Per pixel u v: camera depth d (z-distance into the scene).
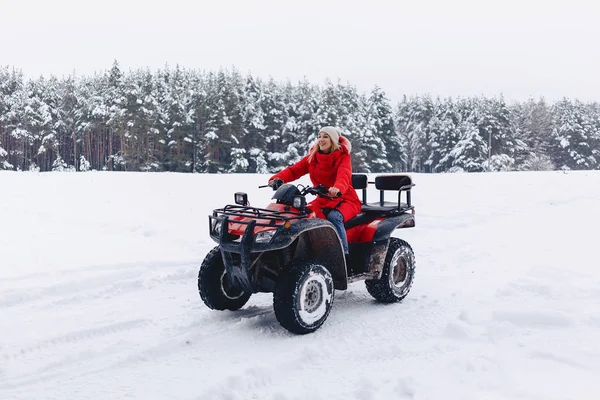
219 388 3.51
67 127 66.38
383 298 5.54
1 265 6.51
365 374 3.75
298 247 5.02
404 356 4.07
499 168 63.19
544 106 86.38
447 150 70.25
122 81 61.44
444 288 5.98
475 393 3.35
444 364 3.85
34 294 5.56
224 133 54.97
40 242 7.78
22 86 67.00
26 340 4.41
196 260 7.13
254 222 4.49
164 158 57.47
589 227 9.60
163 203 11.79
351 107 63.91
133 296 5.73
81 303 5.47
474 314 4.88
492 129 68.12
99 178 16.11
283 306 4.47
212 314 5.12
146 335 4.59
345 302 5.65
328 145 5.38
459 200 12.95
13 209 10.47
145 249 7.62
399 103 83.31
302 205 4.68
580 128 75.94
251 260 4.68
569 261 7.00
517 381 3.49
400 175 5.79
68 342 4.43
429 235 9.02
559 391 3.34
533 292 5.60
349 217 5.25
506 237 8.80
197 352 4.22
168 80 68.94
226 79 59.56
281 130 61.31
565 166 74.75
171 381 3.68
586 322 4.59
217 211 4.99
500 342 4.21
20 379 3.74
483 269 6.80
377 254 5.37
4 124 62.00
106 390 3.56
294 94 68.06
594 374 3.59
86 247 7.59
